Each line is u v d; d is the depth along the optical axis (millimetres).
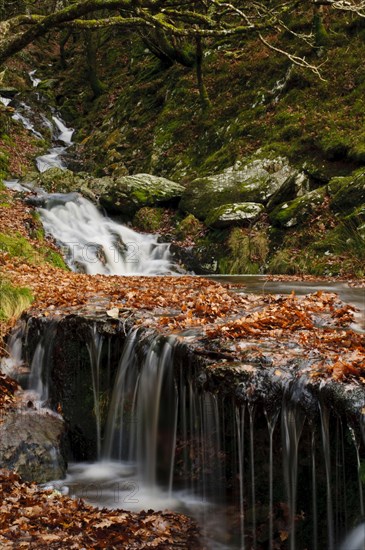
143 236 16562
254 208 15211
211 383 5148
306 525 4539
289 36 20281
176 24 21141
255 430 4840
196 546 4660
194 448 5469
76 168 22797
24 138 24969
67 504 5168
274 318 6602
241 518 4957
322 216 14023
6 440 5980
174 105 22109
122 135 23281
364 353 5074
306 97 17875
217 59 22266
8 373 7703
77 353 7039
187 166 19469
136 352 6312
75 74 31922
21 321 8148
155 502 5512
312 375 4586
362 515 4160
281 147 16797
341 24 19031
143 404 6137
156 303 8031
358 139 15305
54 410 7137
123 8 10008
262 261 14070
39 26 10328
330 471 4355
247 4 21109
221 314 7238
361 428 4074
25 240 13562
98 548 4297
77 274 12602
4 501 5043
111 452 6500
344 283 10938
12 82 30922
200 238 15500
